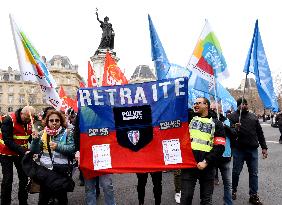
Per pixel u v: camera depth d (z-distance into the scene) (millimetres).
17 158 6207
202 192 4727
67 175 4867
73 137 4977
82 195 7488
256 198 6590
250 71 6398
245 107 6742
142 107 5082
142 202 6262
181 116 4945
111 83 9492
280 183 8484
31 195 7602
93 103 5160
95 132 5141
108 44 29047
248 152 6711
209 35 6281
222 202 6730
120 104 5125
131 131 5090
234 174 6914
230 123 6836
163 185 8367
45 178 4695
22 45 5648
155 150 5008
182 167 4793
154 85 5047
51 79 6168
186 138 4879
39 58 5977
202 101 4953
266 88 6285
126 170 5020
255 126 6734
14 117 6117
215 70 6180
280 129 18406
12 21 5566
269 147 16828
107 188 5383
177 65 8289
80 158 5109
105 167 5066
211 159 4508
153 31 7309
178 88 4980
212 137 4770
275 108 6281
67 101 13719
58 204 4941
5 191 6125
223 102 8727
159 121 5020
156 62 7301
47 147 4898
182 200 4695
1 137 6191
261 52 6344
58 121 4902
